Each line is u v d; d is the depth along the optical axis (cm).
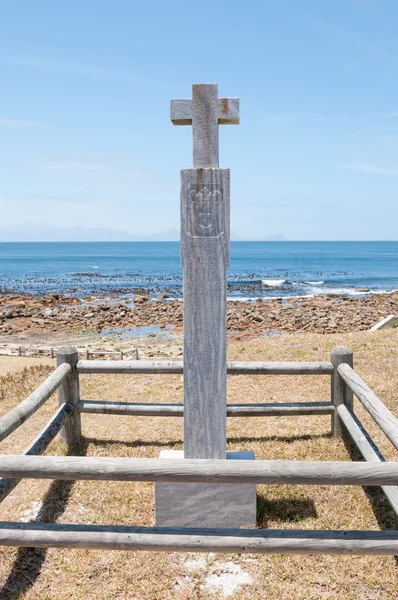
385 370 789
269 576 329
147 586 324
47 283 5622
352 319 2406
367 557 342
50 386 462
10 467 293
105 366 524
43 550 359
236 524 372
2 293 4478
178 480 291
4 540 302
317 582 322
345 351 518
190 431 363
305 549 295
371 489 429
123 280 5997
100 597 317
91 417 631
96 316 2825
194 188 344
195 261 349
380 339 1008
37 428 626
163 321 2631
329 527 379
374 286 5072
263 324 2362
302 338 1080
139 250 17625
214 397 359
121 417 630
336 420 527
